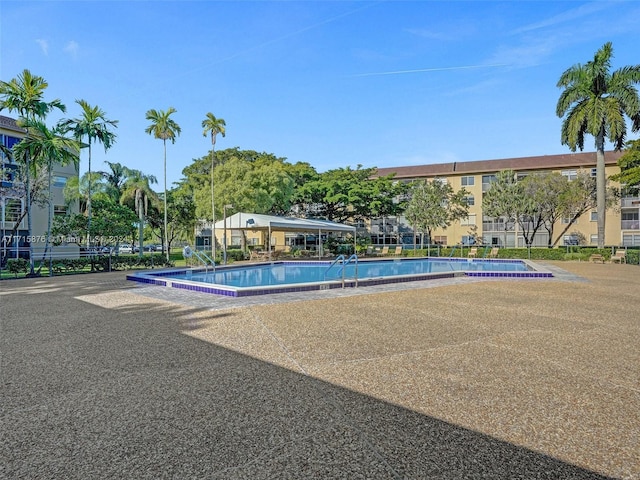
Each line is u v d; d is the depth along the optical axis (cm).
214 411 340
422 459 264
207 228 4434
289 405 352
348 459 264
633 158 2789
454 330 640
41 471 251
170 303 909
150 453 272
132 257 2122
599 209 2847
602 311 806
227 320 719
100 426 312
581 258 2756
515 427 310
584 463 260
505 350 526
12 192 2172
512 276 1478
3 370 448
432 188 3619
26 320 729
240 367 458
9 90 1767
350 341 572
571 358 491
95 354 509
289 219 3062
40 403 357
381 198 3816
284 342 567
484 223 4441
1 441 290
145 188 3334
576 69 2950
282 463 259
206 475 245
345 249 3497
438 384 404
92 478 243
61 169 2881
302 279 1719
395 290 1122
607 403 356
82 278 1569
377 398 368
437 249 3516
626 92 2789
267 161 4394
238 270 2120
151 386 398
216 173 3173
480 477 244
